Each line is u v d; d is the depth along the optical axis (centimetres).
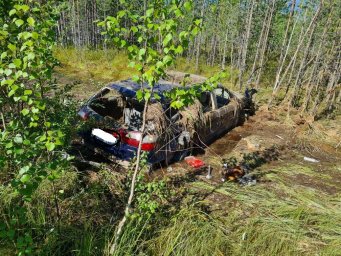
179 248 360
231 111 848
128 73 1694
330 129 1043
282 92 1506
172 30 260
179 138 593
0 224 260
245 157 711
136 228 355
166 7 268
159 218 410
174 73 748
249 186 577
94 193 432
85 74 1560
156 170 576
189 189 531
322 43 1252
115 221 402
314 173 683
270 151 783
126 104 585
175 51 264
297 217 488
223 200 517
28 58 237
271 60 2180
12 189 359
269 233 430
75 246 337
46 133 259
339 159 819
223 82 1686
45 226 348
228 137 862
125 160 529
